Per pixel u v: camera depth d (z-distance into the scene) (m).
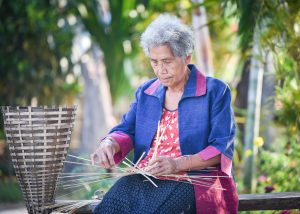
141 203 4.34
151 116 4.71
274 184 7.42
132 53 15.18
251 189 7.88
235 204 4.57
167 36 4.35
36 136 4.43
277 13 6.21
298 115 6.62
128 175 4.53
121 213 4.38
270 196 5.30
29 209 4.62
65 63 14.96
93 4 14.55
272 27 6.23
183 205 4.32
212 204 4.37
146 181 4.43
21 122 4.40
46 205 4.61
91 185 7.41
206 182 4.41
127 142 4.81
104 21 14.88
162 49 4.38
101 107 14.84
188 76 4.68
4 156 14.41
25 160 4.46
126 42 15.22
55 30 14.15
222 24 8.45
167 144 4.61
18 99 14.63
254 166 8.06
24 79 14.48
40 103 14.88
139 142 4.74
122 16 14.65
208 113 4.54
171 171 4.29
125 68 15.31
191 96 4.57
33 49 14.37
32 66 14.43
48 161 4.48
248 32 6.48
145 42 4.44
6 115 4.41
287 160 7.35
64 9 14.38
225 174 4.50
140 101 4.81
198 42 8.95
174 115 4.63
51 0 14.10
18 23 14.09
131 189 4.43
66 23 14.50
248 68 8.35
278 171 7.33
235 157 8.32
